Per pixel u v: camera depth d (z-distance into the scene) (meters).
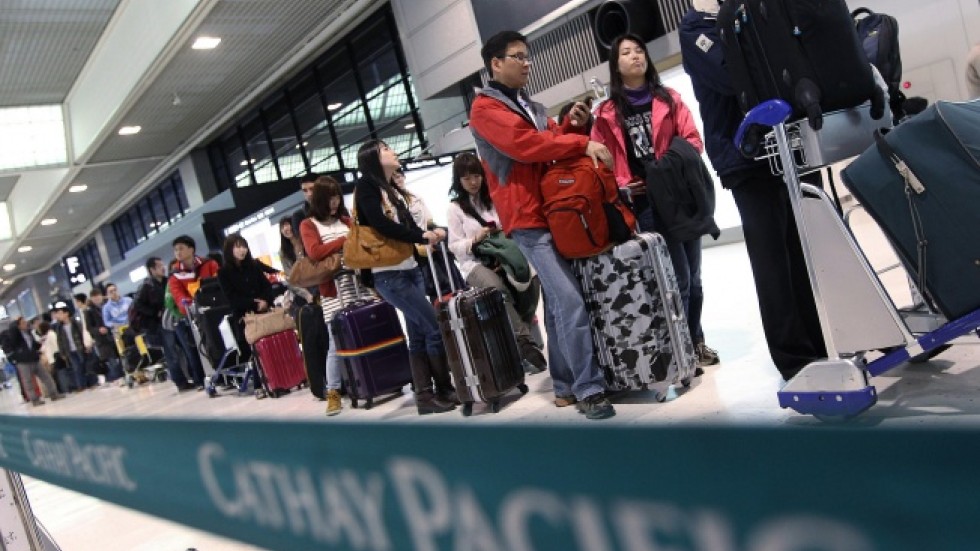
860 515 0.41
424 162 7.70
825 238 2.11
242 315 5.94
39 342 12.74
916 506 0.40
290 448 0.82
